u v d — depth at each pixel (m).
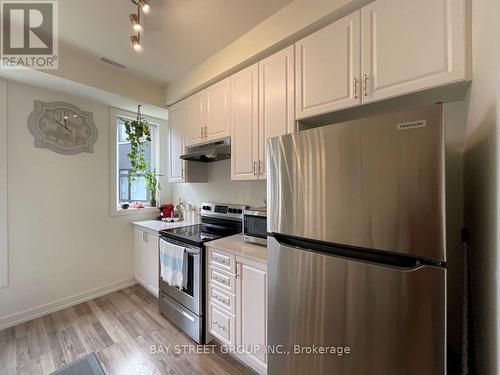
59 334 1.99
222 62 2.01
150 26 1.72
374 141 0.90
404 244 0.84
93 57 2.13
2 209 2.05
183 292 2.02
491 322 0.79
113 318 2.24
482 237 0.90
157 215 3.24
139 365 1.66
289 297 1.18
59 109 2.36
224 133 2.07
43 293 2.29
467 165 1.14
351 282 0.96
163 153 3.34
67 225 2.45
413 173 0.82
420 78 1.08
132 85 2.50
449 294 1.23
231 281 1.67
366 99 1.23
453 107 1.25
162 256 2.22
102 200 2.71
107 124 2.74
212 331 1.81
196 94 2.38
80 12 1.57
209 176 2.80
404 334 0.84
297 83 1.54
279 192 1.23
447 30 1.01
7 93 2.06
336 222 1.00
